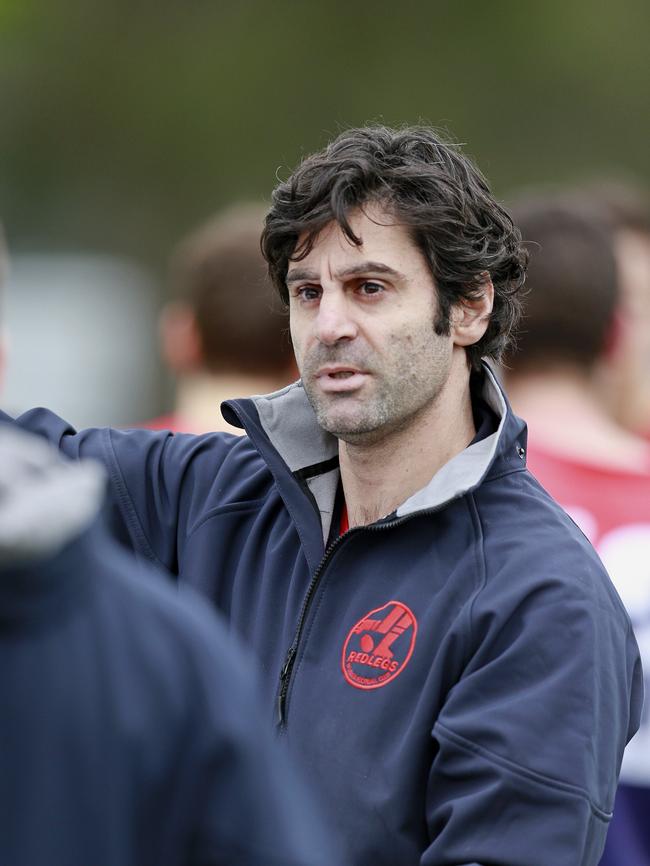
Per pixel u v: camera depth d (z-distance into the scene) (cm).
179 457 873
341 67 5622
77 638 464
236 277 1234
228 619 818
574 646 716
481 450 776
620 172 5691
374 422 754
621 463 1044
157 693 474
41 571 453
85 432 902
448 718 714
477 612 728
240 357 1230
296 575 797
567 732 702
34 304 3819
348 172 743
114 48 5575
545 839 688
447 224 754
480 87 5678
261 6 5606
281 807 483
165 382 4009
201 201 5572
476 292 777
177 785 473
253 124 5594
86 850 456
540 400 1076
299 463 819
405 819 719
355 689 744
